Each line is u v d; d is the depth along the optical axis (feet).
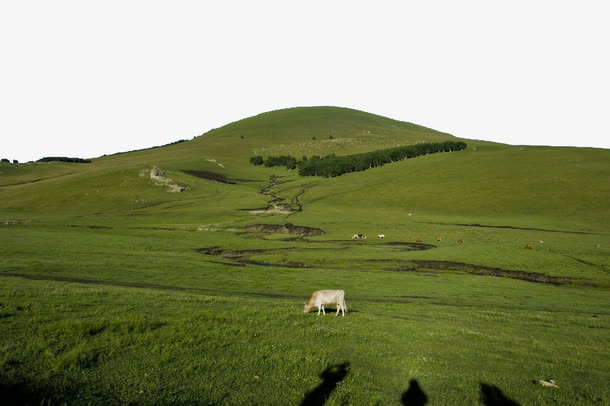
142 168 538.06
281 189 560.61
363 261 185.57
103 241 215.92
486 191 430.61
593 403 32.96
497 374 39.17
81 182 503.61
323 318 60.59
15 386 28.27
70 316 49.70
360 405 29.94
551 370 42.19
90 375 31.81
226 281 121.19
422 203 422.82
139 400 28.12
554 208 356.38
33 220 325.62
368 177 572.10
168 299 69.92
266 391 31.24
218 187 536.01
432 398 32.04
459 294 117.29
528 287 132.98
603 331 69.72
